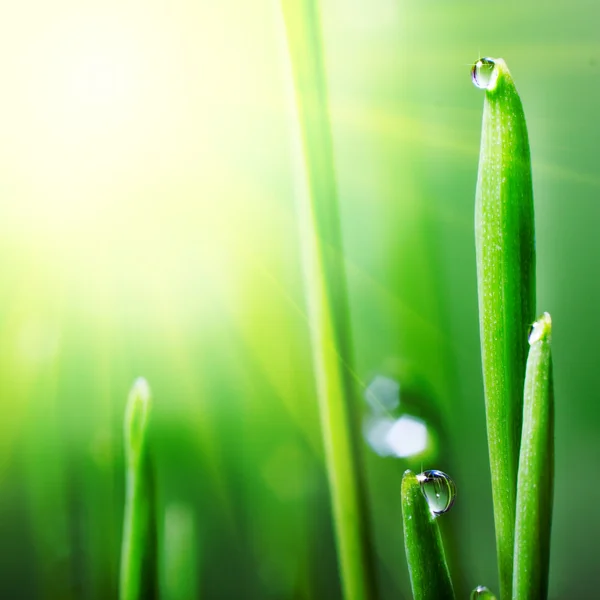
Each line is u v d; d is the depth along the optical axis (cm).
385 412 16
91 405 16
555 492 17
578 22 17
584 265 17
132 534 13
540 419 12
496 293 13
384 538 16
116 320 18
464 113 17
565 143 17
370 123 17
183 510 15
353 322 16
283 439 17
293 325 18
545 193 17
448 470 16
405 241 17
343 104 17
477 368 16
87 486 16
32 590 16
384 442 16
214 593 16
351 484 14
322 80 14
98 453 16
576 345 17
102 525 16
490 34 17
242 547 16
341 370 14
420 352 16
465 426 16
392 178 17
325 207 14
